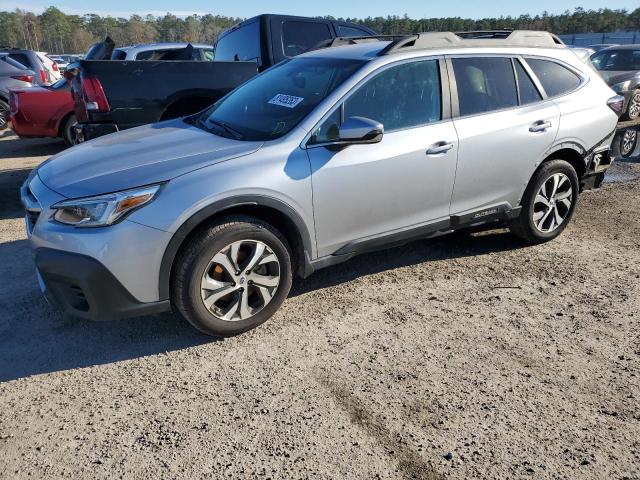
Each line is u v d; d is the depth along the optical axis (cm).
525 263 462
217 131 393
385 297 405
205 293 330
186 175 318
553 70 479
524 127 443
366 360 325
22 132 966
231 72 695
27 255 488
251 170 330
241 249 340
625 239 513
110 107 620
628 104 1120
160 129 425
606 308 384
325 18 800
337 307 390
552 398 290
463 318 373
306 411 280
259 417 277
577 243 505
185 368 319
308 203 351
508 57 450
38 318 379
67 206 308
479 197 437
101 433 267
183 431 267
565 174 483
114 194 303
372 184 374
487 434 264
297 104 381
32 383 308
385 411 280
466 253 485
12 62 1291
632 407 283
